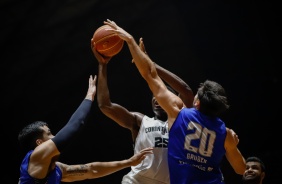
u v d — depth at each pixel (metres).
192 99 5.25
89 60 15.97
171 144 4.05
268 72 13.97
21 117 15.80
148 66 4.27
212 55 14.86
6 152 15.18
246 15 14.05
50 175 4.43
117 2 15.66
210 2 14.66
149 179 5.25
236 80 14.37
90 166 4.99
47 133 4.69
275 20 12.45
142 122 5.49
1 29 15.72
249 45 14.34
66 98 15.90
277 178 11.52
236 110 14.08
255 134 13.66
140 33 15.84
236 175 10.85
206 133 4.01
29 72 15.99
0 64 15.92
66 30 15.98
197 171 3.95
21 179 4.30
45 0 15.55
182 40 15.42
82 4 15.78
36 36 15.98
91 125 14.75
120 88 15.47
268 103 13.82
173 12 15.48
